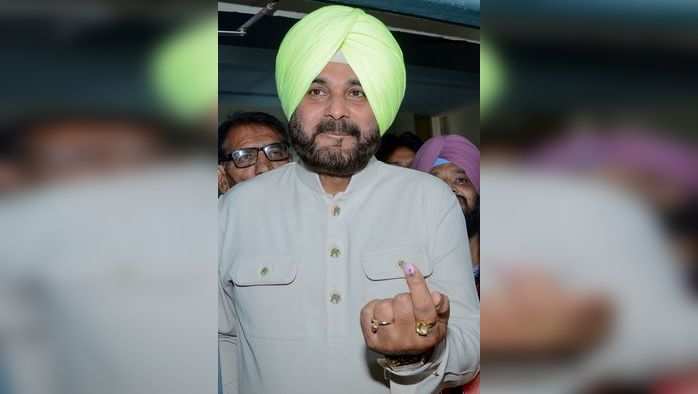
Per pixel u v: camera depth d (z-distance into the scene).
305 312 0.93
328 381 0.90
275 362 0.91
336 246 0.95
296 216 0.98
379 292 0.93
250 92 1.45
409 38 1.43
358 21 0.97
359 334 0.92
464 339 0.84
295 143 0.96
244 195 1.03
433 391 0.80
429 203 0.98
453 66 1.47
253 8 1.36
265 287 0.94
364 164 0.98
